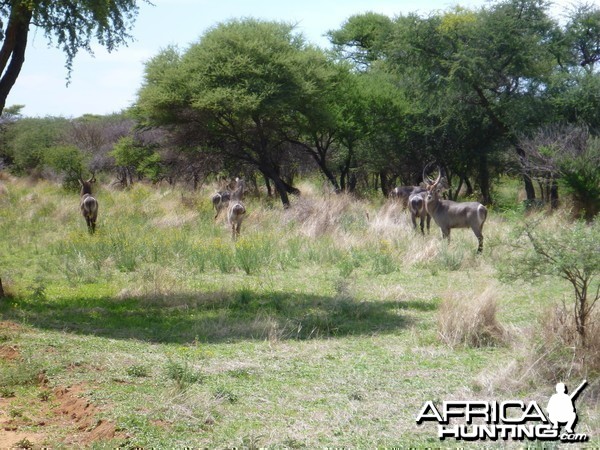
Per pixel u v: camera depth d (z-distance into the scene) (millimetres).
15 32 11445
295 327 10031
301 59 27953
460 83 28812
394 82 32906
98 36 12758
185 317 10977
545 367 7281
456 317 9234
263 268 15273
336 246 16828
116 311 11391
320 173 39375
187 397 6699
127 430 5949
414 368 7973
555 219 17578
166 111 28109
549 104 28422
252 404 6746
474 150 30547
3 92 11633
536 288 12352
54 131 46156
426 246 16156
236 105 25984
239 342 9320
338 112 30422
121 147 35531
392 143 31703
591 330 7531
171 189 32125
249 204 25266
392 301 11906
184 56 28891
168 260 16000
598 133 27281
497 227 19453
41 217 24000
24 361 7801
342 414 6434
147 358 8203
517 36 28328
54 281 14336
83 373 7477
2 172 45062
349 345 9141
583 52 34469
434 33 29719
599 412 6438
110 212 24641
